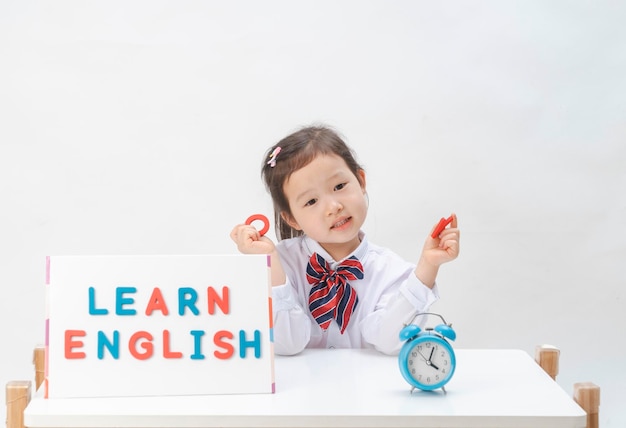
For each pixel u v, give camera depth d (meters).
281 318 1.32
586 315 2.04
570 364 2.04
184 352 1.12
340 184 1.41
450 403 1.07
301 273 1.49
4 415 2.02
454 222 1.32
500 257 2.04
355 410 1.04
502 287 2.04
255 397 1.10
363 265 1.49
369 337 1.39
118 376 1.11
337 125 2.03
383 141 2.03
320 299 1.45
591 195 2.02
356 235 1.45
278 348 1.34
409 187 2.03
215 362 1.12
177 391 1.11
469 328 2.05
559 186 2.02
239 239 1.36
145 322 1.12
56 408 1.05
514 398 1.10
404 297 1.31
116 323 1.12
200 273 1.14
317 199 1.40
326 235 1.40
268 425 1.03
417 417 1.02
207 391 1.12
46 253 2.03
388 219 2.04
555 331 2.04
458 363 1.29
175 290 1.13
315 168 1.39
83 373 1.11
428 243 1.33
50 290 1.12
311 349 1.40
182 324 1.13
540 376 1.21
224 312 1.13
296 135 1.45
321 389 1.14
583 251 2.03
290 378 1.21
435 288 1.34
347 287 1.46
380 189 2.04
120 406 1.06
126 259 1.13
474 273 2.04
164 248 2.05
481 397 1.10
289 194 1.42
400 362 1.12
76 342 1.11
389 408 1.05
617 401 2.03
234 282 1.14
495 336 2.05
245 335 1.13
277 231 1.64
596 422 1.11
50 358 1.11
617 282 2.03
